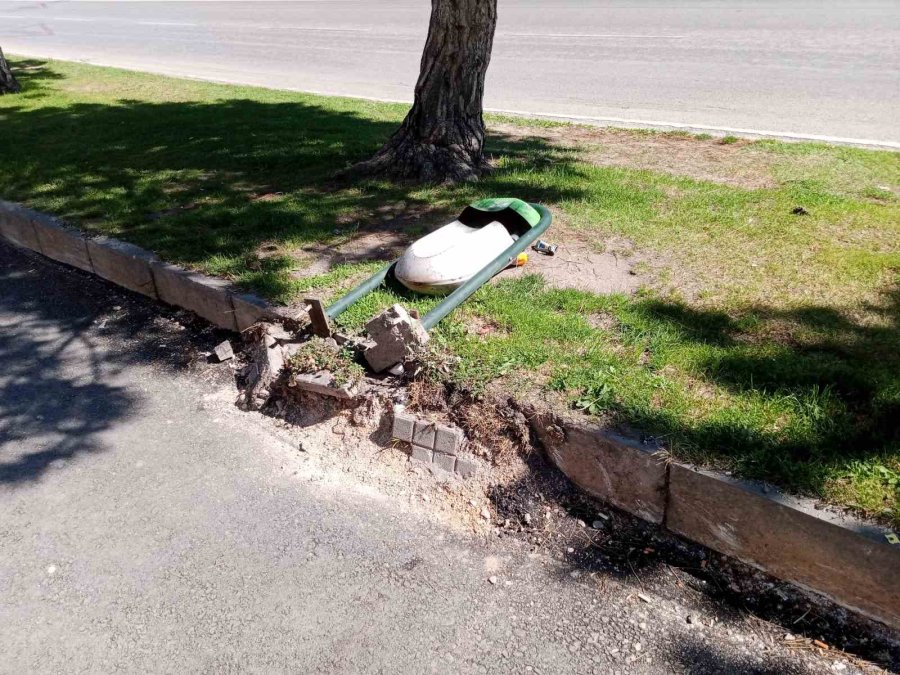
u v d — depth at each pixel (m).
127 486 3.65
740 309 4.24
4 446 3.99
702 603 2.88
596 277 4.80
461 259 4.58
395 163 6.87
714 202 5.92
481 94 6.86
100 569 3.17
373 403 3.86
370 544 3.23
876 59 11.23
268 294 4.72
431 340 3.98
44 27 25.20
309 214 6.06
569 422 3.31
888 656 2.63
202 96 11.90
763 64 11.56
